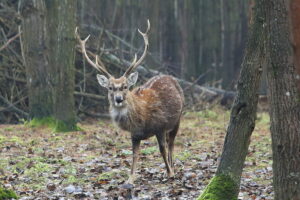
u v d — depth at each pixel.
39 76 17.70
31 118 17.91
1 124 19.58
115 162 12.36
